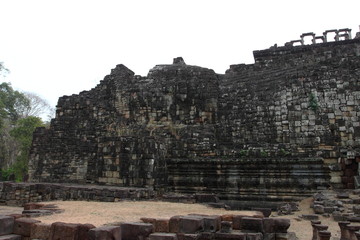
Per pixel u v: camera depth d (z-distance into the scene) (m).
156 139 21.25
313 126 21.56
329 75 22.12
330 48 26.19
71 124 28.61
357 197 15.93
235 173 20.03
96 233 6.01
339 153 19.14
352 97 21.11
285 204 17.03
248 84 25.97
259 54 28.64
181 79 26.69
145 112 26.66
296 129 22.02
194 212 10.70
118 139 20.23
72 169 27.05
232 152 21.36
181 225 7.13
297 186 18.81
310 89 22.34
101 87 29.52
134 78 28.56
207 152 22.11
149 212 10.43
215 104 25.77
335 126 21.05
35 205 11.26
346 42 27.11
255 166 19.67
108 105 28.39
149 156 19.17
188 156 21.88
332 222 12.68
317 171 18.70
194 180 20.61
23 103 60.28
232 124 24.27
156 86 27.03
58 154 27.86
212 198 15.43
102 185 19.70
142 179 18.89
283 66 26.72
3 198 17.73
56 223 6.72
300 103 22.39
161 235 6.54
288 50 28.03
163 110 26.33
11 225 7.09
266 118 23.41
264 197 19.09
